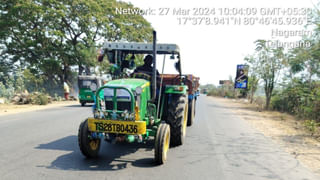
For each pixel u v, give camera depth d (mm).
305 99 14977
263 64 21594
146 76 7070
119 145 7227
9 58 29531
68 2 28047
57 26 27797
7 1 26250
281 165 5961
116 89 5676
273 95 21219
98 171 5168
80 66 30547
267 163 6078
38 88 28844
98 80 19141
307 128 11148
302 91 15141
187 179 4898
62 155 6152
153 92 6262
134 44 7141
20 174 4902
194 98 12516
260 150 7254
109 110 5621
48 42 27609
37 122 10727
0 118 11805
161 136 5617
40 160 5746
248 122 13086
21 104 18891
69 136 8102
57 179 4703
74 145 7055
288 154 6938
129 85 5812
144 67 7523
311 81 15570
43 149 6617
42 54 27875
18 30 27484
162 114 7547
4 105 17516
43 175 4875
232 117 15008
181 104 7273
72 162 5672
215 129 10438
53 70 29016
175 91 7070
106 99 5816
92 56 29000
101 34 30797
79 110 15820
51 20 26984
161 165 5637
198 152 6809
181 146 7391
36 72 28203
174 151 6820
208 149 7156
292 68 16906
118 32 32031
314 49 13867
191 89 10648
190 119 10898
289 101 18297
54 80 30891
